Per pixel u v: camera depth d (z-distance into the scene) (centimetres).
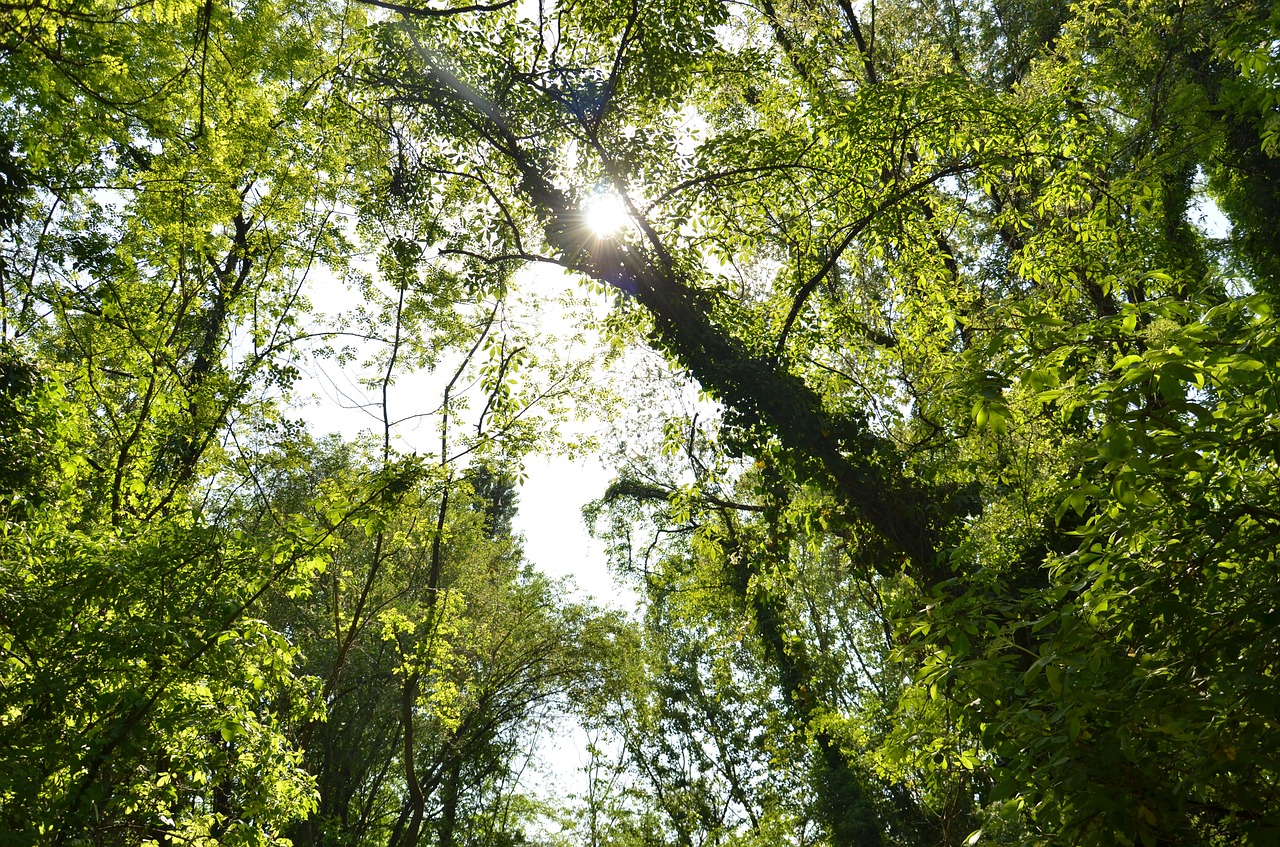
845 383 1402
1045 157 1276
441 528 1831
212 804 882
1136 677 334
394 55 1327
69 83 806
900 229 1326
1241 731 303
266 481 1675
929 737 499
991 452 1090
